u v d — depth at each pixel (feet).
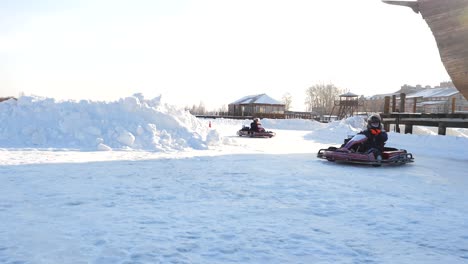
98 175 26.27
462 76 44.57
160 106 54.60
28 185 22.40
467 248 13.48
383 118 81.92
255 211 17.81
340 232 14.98
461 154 47.32
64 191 21.01
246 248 12.95
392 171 32.22
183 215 16.81
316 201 20.17
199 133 51.67
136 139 45.93
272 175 28.22
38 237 13.56
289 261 11.91
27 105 49.62
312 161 37.52
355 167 34.27
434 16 45.73
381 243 13.82
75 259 11.64
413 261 12.15
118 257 11.87
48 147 42.47
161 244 13.10
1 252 12.09
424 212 18.33
